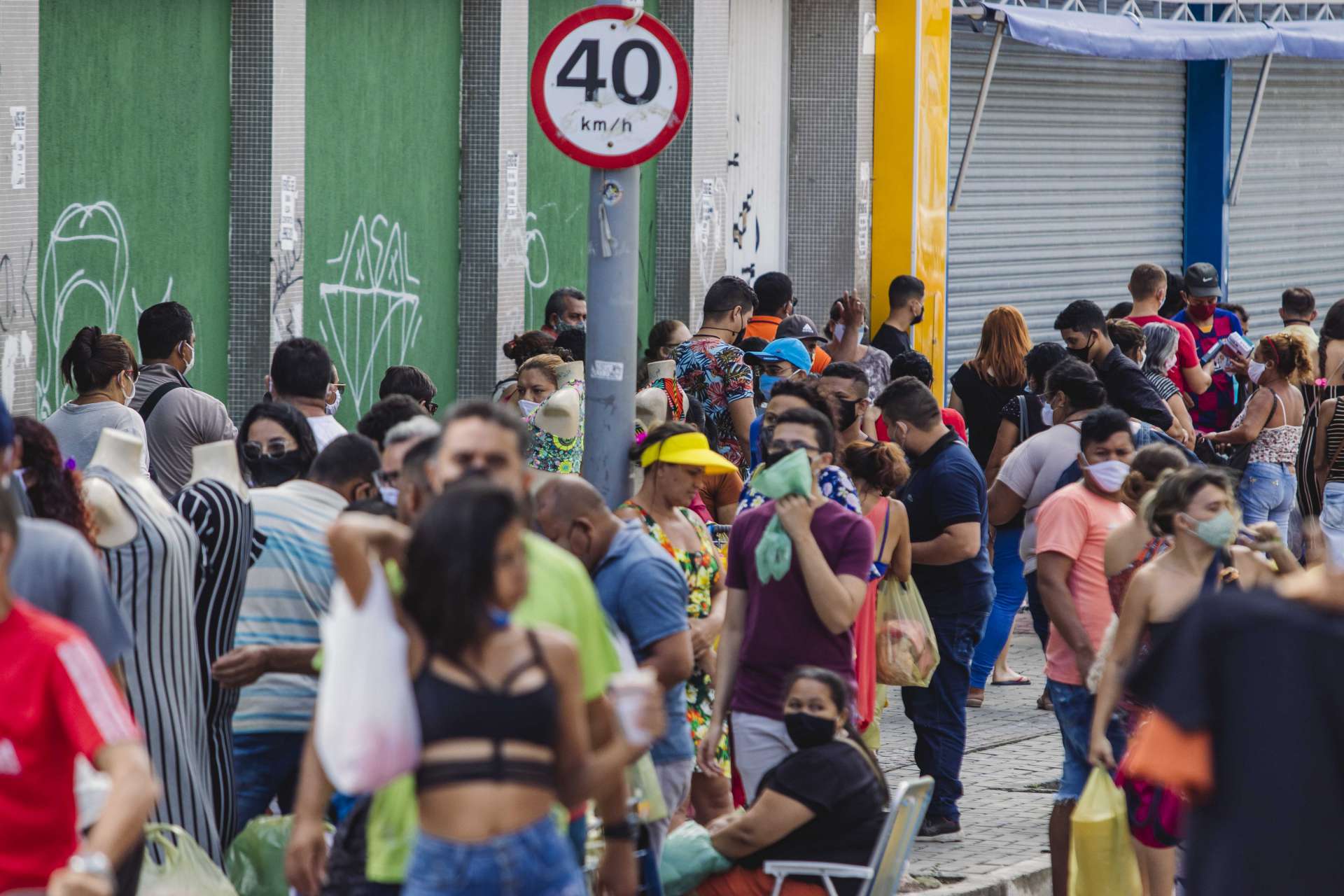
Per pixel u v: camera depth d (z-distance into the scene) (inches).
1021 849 1007.6
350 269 1481.3
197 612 735.7
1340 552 483.2
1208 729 474.3
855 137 1924.2
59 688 490.0
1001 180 2186.3
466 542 489.1
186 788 695.7
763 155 1911.9
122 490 689.6
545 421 1143.6
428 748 493.4
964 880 944.9
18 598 533.6
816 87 1924.2
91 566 560.4
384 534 506.9
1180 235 2546.8
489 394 1598.2
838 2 1908.2
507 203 1596.9
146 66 1309.1
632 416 919.0
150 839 661.9
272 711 777.6
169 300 1342.3
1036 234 2253.9
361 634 483.5
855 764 757.9
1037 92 2229.3
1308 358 1544.0
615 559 722.2
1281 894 457.1
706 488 1061.8
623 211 904.3
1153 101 2453.2
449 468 542.3
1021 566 1310.3
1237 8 2407.7
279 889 717.3
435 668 495.5
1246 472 1568.7
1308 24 2502.5
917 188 1952.5
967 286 2153.1
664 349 1392.7
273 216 1386.6
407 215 1536.7
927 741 1026.7
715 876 769.6
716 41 1771.7
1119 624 825.5
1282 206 2711.6
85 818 532.4
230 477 767.7
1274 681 465.7
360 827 571.5
